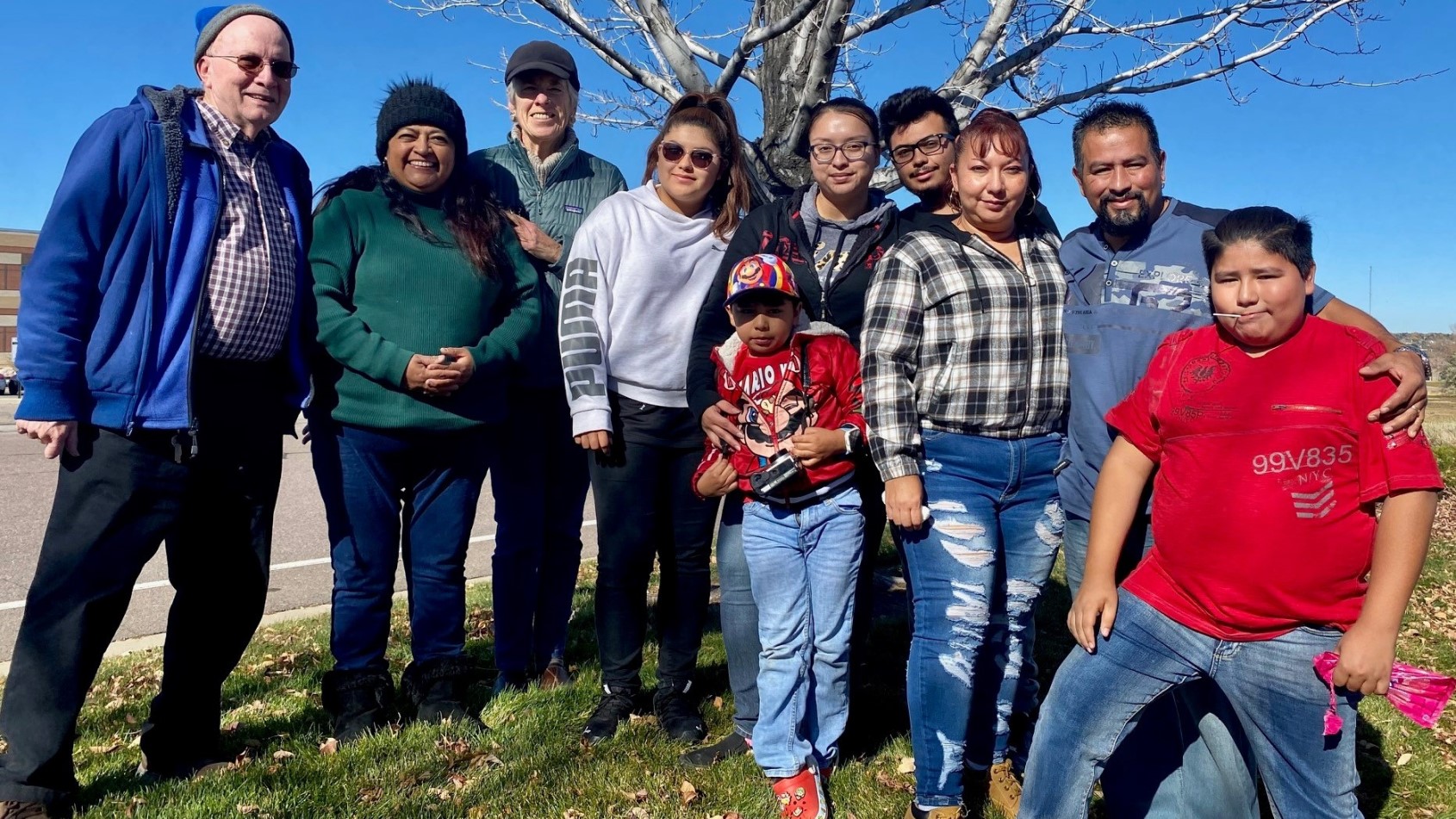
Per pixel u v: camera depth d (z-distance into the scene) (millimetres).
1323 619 2021
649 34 5246
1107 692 2225
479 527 10086
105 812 2742
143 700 4039
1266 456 2029
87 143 2641
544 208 3822
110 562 2660
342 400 3133
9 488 12031
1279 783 2156
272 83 2887
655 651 4406
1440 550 8406
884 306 2705
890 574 6289
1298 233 2004
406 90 3193
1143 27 4734
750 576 3053
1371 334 2105
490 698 3770
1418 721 1944
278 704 3791
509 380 3635
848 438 2818
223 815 2742
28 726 2596
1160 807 2588
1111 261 2633
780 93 4754
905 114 3268
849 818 2877
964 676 2633
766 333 2857
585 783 3029
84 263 2582
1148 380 2271
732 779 3059
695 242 3256
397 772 3045
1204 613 2135
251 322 2852
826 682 2885
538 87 3734
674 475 3312
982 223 2725
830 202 3139
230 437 2877
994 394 2631
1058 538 2797
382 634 3346
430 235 3211
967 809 2812
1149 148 2504
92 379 2609
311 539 9172
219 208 2787
